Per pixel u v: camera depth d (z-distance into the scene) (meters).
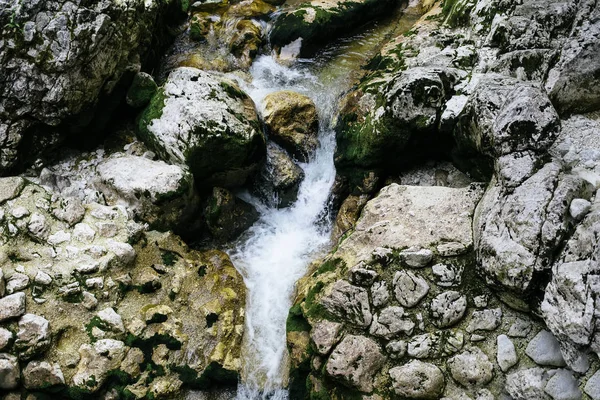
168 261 4.84
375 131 4.99
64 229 4.66
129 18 5.16
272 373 4.43
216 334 4.52
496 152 4.00
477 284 3.97
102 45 4.94
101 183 5.07
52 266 4.43
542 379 3.56
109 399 4.20
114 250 4.60
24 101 4.84
